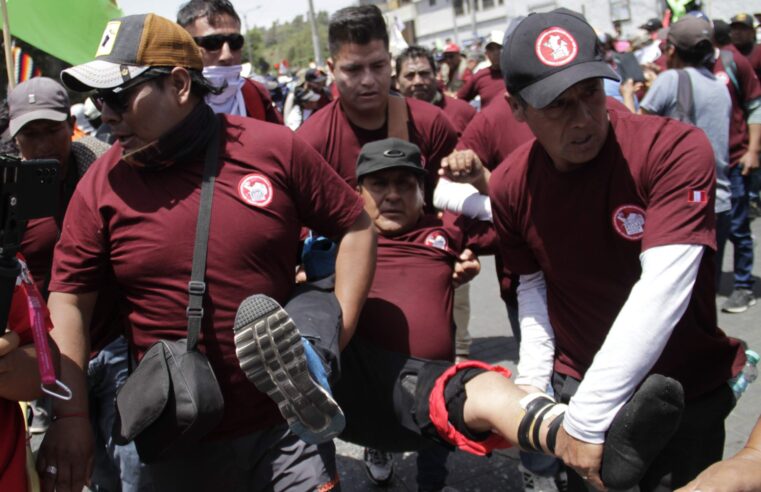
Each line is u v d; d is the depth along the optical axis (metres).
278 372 1.98
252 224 2.21
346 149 3.46
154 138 2.15
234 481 2.34
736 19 8.48
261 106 4.04
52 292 2.31
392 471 3.77
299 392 2.01
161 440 2.11
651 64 7.70
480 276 7.28
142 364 2.13
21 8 5.52
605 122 2.05
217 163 2.22
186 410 2.04
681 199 1.96
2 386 1.89
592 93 2.01
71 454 2.17
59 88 3.14
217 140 2.25
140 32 2.13
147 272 2.20
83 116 7.52
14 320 1.98
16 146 3.44
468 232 3.02
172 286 2.19
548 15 2.06
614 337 1.93
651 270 1.95
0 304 1.86
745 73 5.47
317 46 27.81
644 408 1.73
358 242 2.46
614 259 2.17
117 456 2.70
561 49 1.99
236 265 2.19
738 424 3.85
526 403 2.18
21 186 1.86
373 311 2.79
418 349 2.73
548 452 2.11
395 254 2.97
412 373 2.69
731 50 5.68
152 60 2.12
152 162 2.17
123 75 2.10
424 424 2.55
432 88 5.56
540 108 1.99
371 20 3.26
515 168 2.33
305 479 2.31
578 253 2.23
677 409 1.72
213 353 2.20
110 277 2.37
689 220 1.95
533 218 2.30
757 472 1.41
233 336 2.20
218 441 2.29
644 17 23.34
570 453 2.00
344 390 2.80
